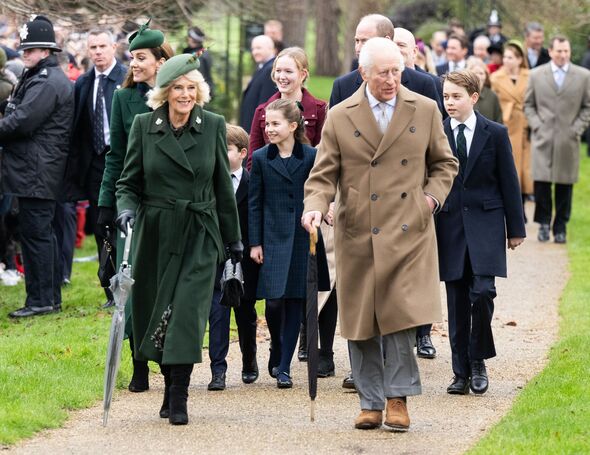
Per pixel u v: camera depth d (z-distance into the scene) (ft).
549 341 41.39
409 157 29.45
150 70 34.73
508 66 68.85
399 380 29.19
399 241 29.19
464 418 31.04
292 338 34.88
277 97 38.91
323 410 31.89
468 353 34.22
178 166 29.73
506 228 34.71
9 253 51.98
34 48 44.65
